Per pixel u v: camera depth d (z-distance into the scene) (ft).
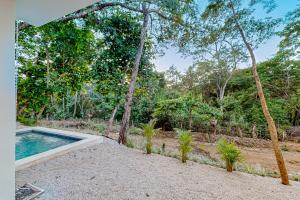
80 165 14.60
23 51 26.99
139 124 41.22
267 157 26.96
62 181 11.55
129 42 30.50
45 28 24.94
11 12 5.99
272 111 40.60
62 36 26.68
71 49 28.27
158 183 12.45
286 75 41.91
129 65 31.40
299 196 12.60
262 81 43.06
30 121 30.48
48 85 28.30
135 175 13.46
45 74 28.73
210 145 32.32
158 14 26.14
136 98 39.58
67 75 30.89
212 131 40.91
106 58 30.73
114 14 28.84
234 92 51.70
